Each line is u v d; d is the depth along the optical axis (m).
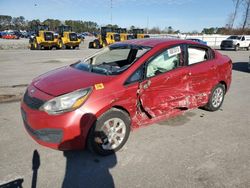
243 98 6.68
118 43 4.88
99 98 3.31
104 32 29.08
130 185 2.90
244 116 5.23
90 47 29.86
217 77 5.11
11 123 4.50
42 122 3.17
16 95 6.32
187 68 4.40
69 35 26.78
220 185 2.91
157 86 3.91
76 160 3.38
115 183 2.93
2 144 3.72
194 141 4.00
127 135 3.70
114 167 3.25
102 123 3.35
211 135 4.25
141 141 3.94
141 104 3.77
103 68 4.02
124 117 3.58
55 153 3.53
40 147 3.67
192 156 3.54
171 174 3.11
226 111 5.52
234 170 3.21
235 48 28.16
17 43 34.06
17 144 3.73
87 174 3.09
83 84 3.38
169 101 4.17
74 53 20.23
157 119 4.11
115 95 3.42
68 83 3.46
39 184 2.87
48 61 13.77
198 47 4.77
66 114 3.13
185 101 4.47
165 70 4.12
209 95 5.09
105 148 3.48
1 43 32.94
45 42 24.84
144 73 3.79
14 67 11.15
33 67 11.23
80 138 3.23
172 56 4.23
